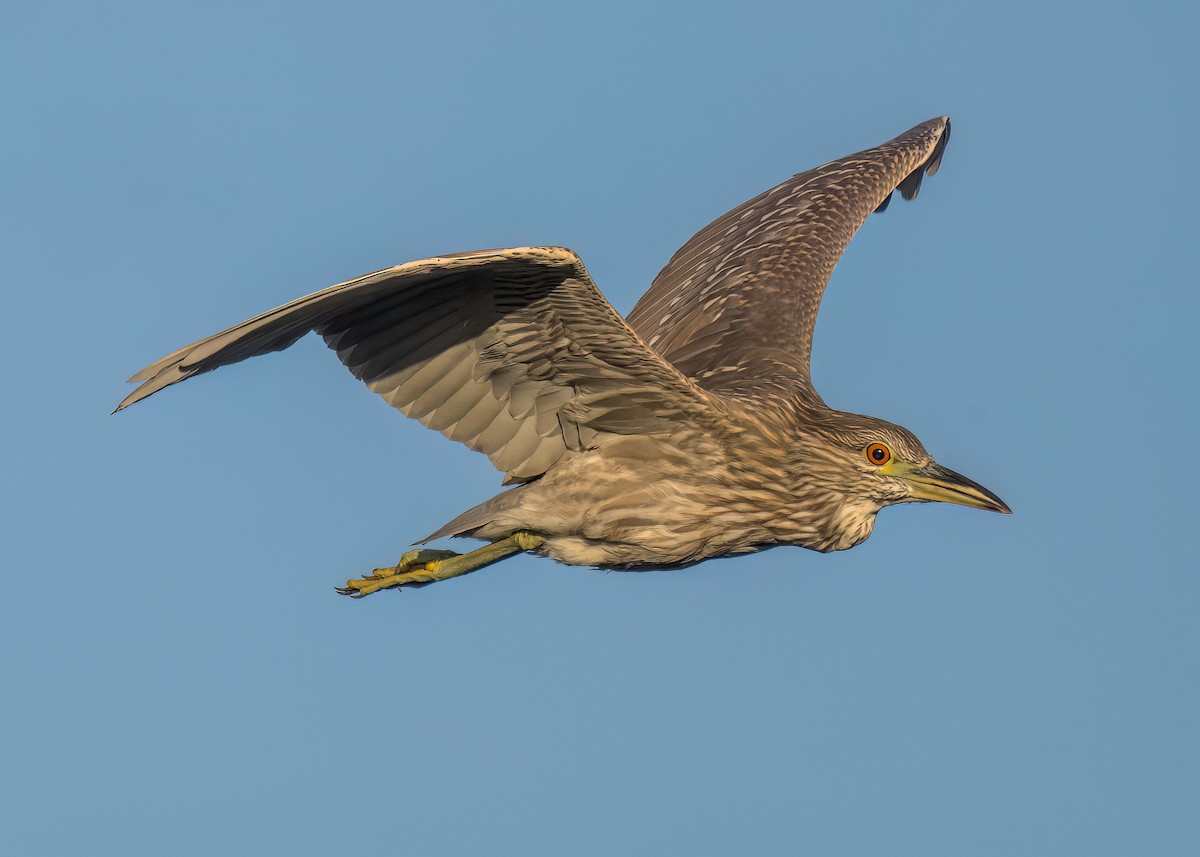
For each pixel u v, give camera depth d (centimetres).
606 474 1334
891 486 1402
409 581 1398
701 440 1340
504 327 1255
